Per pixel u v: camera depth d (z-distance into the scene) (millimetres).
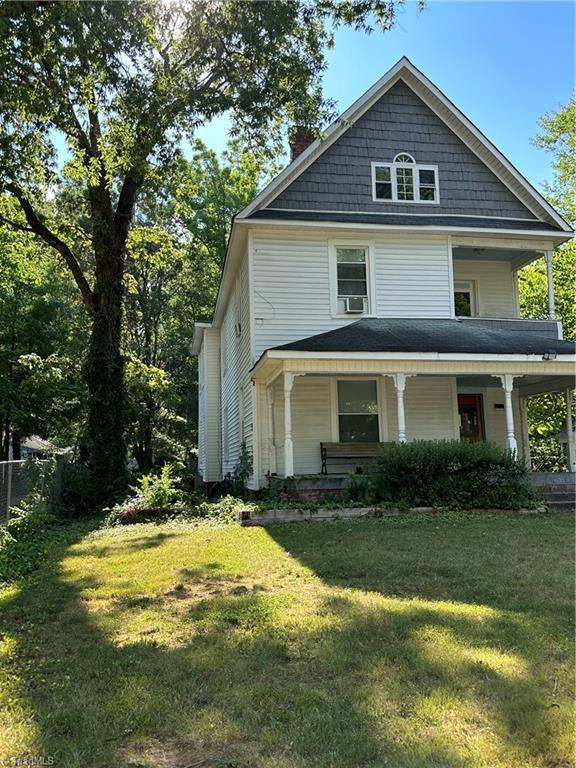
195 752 2699
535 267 22750
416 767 2506
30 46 9320
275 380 12641
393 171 14875
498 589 5359
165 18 10719
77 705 3174
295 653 3838
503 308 16172
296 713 3020
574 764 2551
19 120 11570
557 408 21938
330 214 14188
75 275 15836
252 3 10531
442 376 14250
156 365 35438
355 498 10977
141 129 11438
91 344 14758
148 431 32062
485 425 15227
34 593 5703
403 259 14352
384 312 14109
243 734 2836
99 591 5688
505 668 3512
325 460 13344
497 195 15320
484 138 15109
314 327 13711
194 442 36094
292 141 14594
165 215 28922
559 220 14914
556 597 5090
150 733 2879
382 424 13859
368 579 5844
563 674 3436
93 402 14391
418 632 4152
